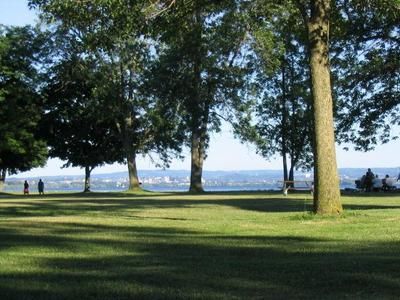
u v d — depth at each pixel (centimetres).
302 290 679
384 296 643
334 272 780
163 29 1708
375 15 2055
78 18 1648
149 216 1902
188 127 5112
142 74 5150
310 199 3086
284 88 5416
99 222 1652
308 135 5356
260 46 4088
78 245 1112
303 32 1997
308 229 1362
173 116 5103
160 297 648
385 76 3466
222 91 4888
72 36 5225
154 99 5156
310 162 5472
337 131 3819
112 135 5950
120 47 4862
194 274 784
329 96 1620
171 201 2998
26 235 1291
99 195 4450
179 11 1697
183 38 2016
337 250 1003
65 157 6012
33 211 2198
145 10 1633
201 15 1978
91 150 6012
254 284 714
